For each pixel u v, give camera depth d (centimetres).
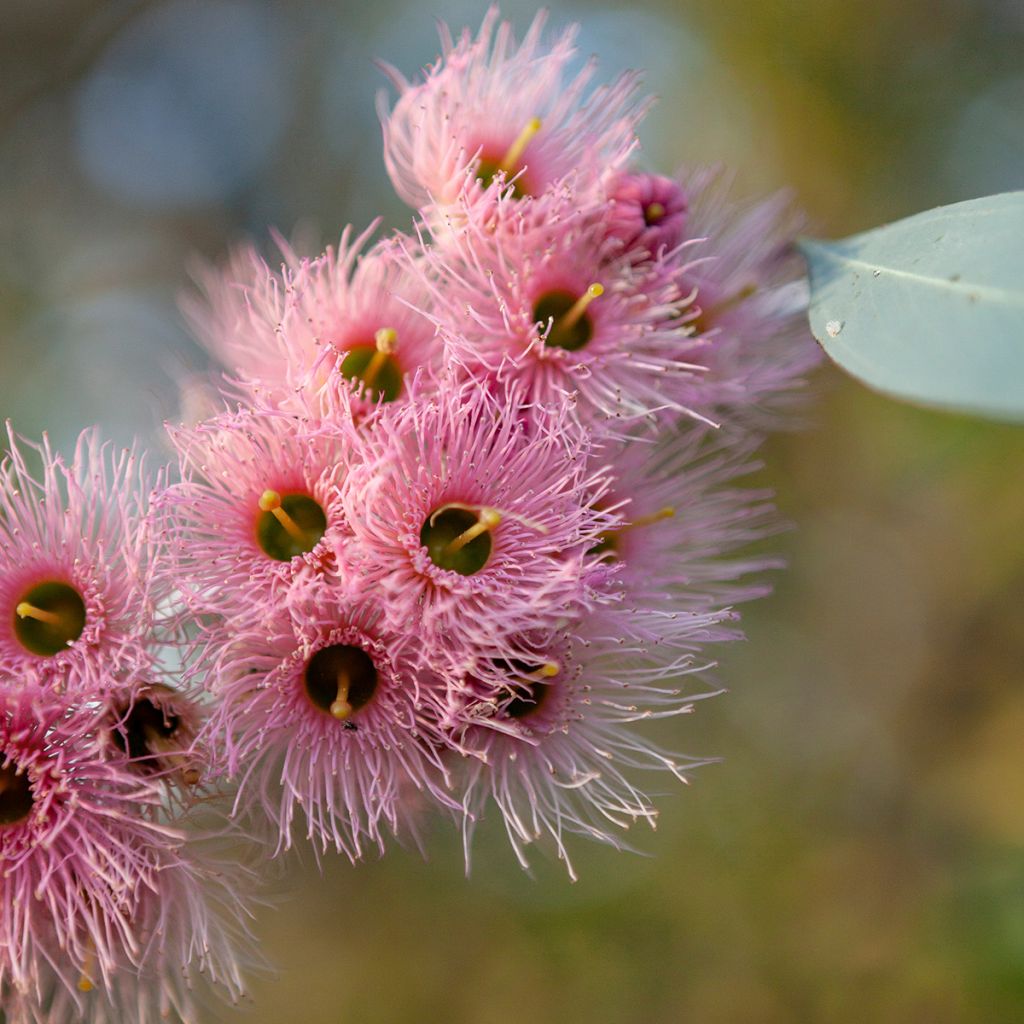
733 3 65
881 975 58
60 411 72
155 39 86
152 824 42
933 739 66
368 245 77
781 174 65
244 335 44
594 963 63
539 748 43
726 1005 61
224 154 85
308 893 64
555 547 42
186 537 42
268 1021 64
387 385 43
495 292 43
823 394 58
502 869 63
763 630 66
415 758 42
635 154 44
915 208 64
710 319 44
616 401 43
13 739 42
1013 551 63
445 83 44
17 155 83
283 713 42
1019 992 51
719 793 65
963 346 42
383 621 42
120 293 81
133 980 43
